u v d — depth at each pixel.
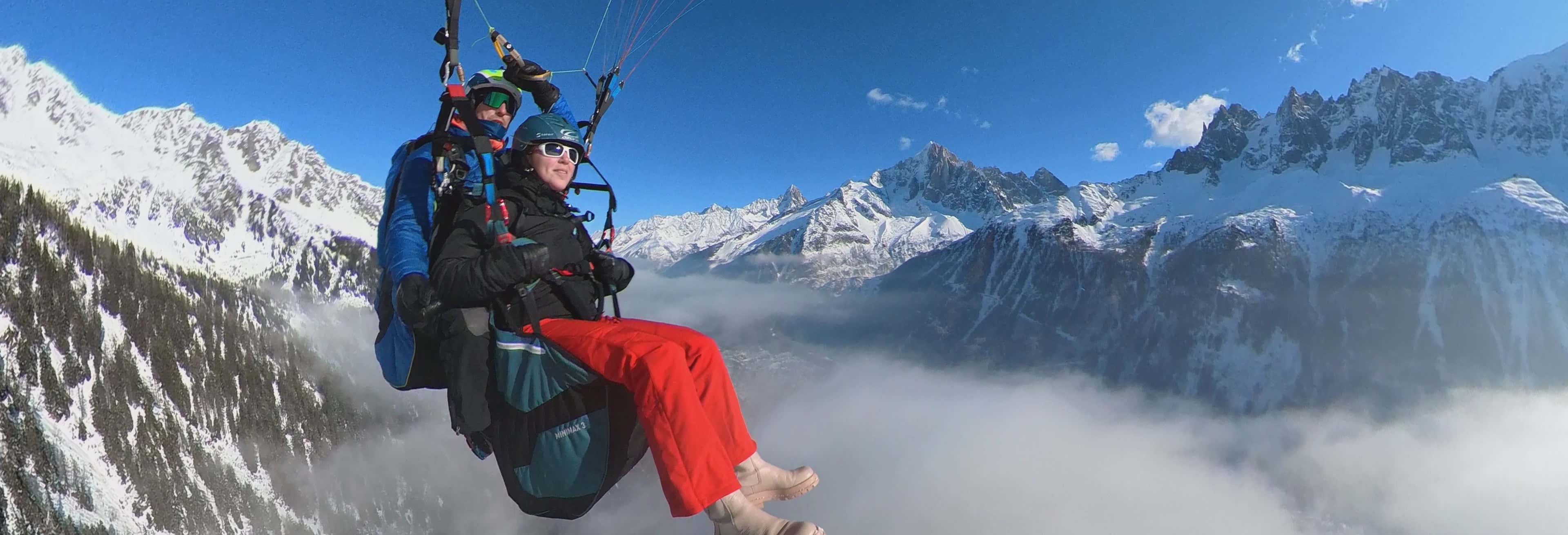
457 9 2.90
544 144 2.90
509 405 2.78
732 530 2.38
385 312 2.91
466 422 2.64
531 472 2.75
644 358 2.46
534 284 2.78
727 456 2.42
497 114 3.36
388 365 2.99
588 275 2.97
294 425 88.75
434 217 2.82
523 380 2.71
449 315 2.64
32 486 50.81
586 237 3.16
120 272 79.69
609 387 2.68
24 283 64.19
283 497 76.75
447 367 2.66
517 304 2.78
